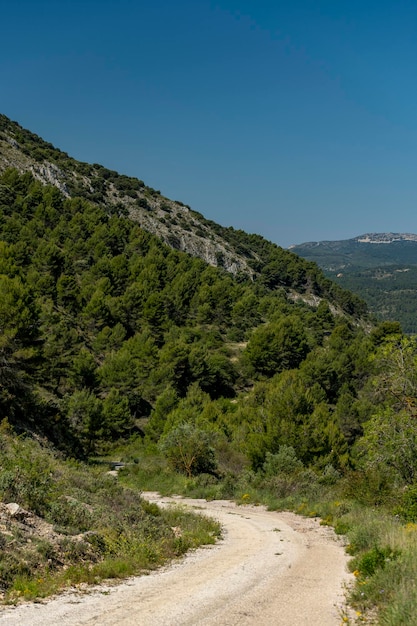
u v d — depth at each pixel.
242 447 43.16
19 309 36.66
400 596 8.05
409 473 21.17
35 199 124.12
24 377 35.94
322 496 27.00
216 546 15.66
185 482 35.25
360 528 15.67
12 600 8.14
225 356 87.44
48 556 10.50
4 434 24.38
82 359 59.53
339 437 36.28
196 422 49.47
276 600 9.05
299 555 14.16
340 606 8.84
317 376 70.31
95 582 9.88
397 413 21.17
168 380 69.50
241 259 190.62
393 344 21.81
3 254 61.31
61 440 38.66
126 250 118.75
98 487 19.56
